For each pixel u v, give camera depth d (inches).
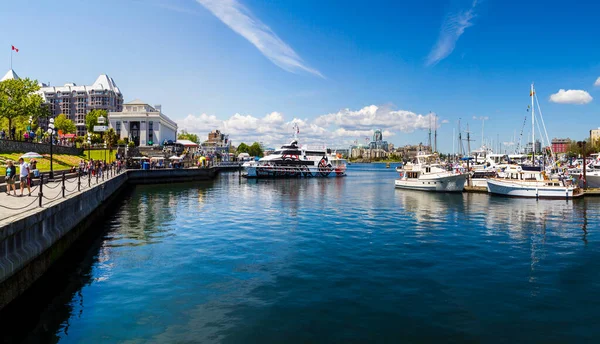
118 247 847.1
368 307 514.6
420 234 1026.7
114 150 3725.4
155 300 534.0
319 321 470.3
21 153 2220.7
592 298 555.2
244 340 421.7
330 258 765.3
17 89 2844.5
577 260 768.9
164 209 1502.2
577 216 1384.1
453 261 752.3
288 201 1846.7
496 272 681.6
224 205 1651.1
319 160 4217.5
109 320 468.8
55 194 932.0
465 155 4571.9
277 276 645.3
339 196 2128.4
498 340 427.2
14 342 414.0
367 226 1145.4
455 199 1975.9
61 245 735.7
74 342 415.2
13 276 483.2
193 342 416.2
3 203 737.0
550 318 485.1
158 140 5383.9
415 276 651.5
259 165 3823.8
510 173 2217.0
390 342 420.5
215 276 642.8
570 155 5634.8
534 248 873.5
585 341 426.3
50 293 559.2
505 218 1330.0
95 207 1167.6
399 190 2546.8
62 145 3058.6
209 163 4116.6
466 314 495.2
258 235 990.4
